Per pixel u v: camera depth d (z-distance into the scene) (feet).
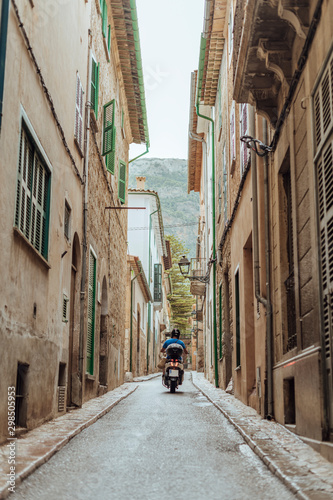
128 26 55.98
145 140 76.64
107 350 54.13
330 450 16.56
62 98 31.14
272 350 28.09
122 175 66.59
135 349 101.35
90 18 42.22
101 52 49.01
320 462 16.44
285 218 27.02
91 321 44.27
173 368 52.24
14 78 20.65
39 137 25.09
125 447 20.35
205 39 56.90
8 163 19.86
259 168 31.76
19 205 21.90
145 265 127.65
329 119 17.99
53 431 23.32
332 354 17.43
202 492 13.76
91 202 42.47
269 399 27.63
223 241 54.85
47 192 27.73
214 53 58.29
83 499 13.14
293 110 23.50
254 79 27.68
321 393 18.25
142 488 14.21
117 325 63.93
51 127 27.81
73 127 35.04
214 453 19.22
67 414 30.81
